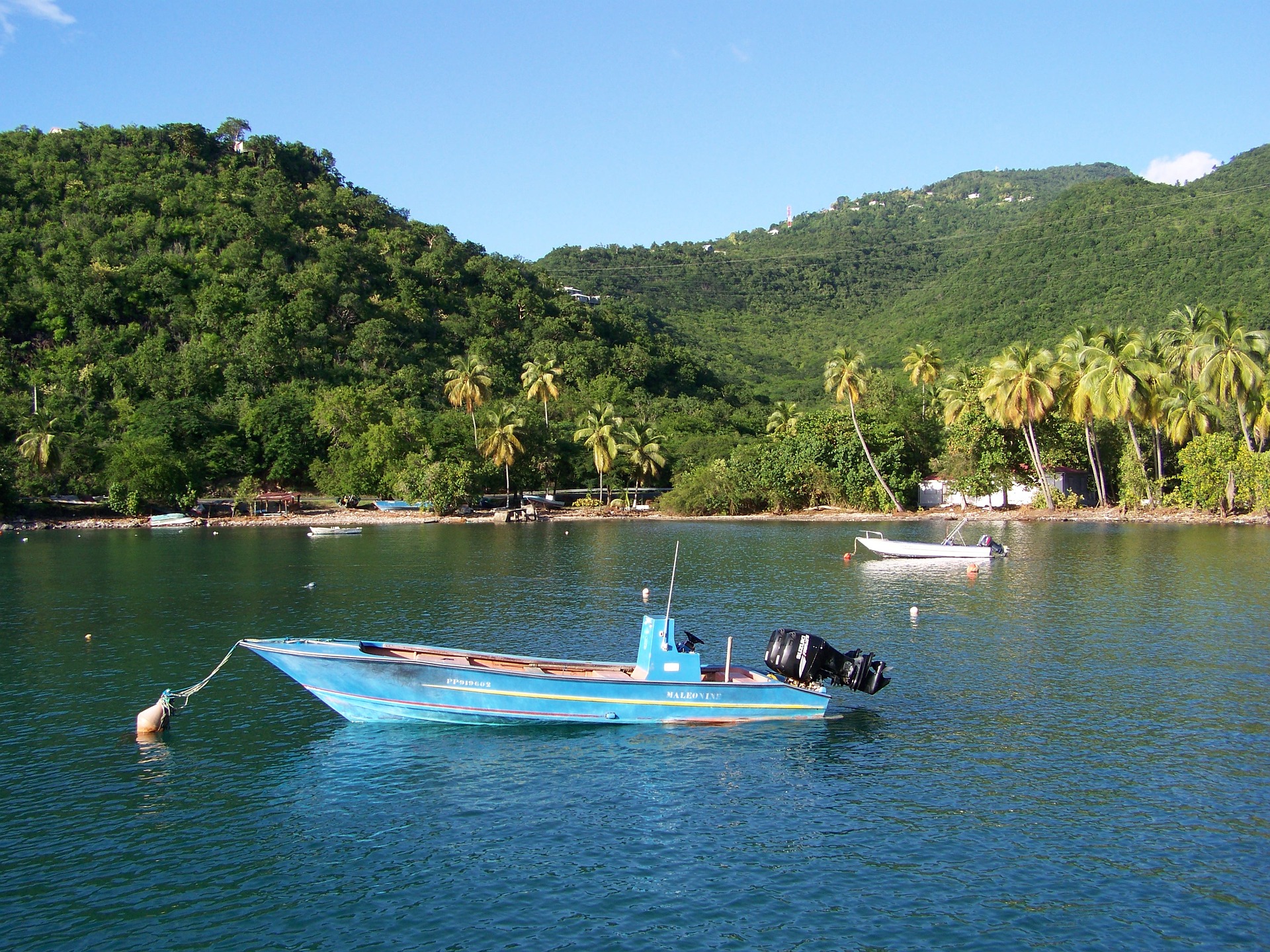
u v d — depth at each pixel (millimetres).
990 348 176125
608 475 119250
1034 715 24531
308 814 18500
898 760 21328
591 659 30594
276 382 127875
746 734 23172
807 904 15133
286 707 25562
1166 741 22438
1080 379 88938
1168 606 39781
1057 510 92812
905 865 16359
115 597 43688
